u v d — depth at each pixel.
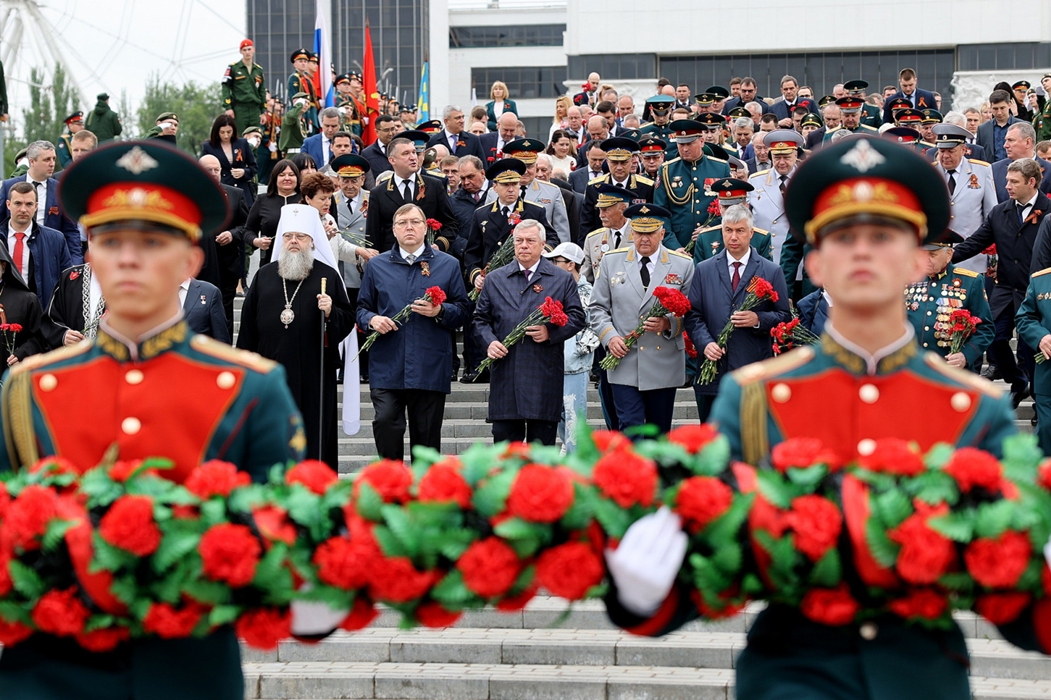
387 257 10.89
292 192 13.83
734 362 10.55
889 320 4.12
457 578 3.91
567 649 8.09
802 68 43.16
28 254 12.22
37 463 4.16
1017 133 14.46
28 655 4.10
